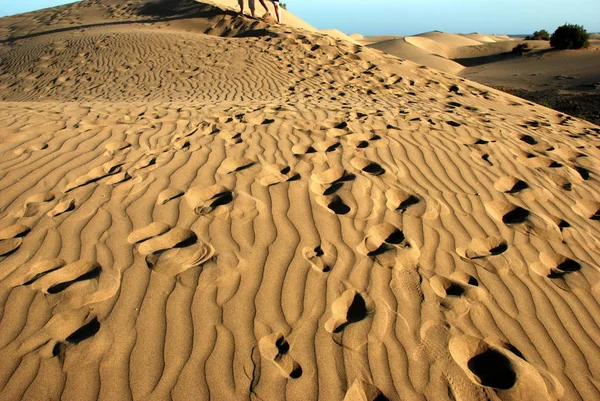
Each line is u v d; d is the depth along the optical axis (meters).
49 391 1.87
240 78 9.80
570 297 2.67
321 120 5.40
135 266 2.60
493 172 4.25
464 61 29.92
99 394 1.87
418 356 2.16
